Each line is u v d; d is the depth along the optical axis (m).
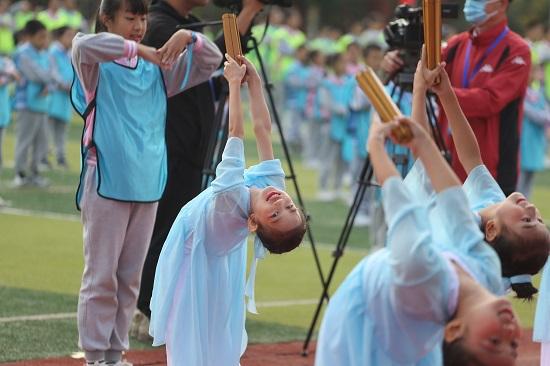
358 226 34.72
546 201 42.69
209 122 19.28
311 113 50.25
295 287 24.36
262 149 13.81
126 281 15.96
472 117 19.20
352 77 37.06
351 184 39.19
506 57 19.14
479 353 9.48
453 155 19.20
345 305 10.70
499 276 10.48
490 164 19.27
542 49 54.50
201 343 13.76
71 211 33.28
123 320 16.05
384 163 10.15
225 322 14.02
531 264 11.06
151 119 15.79
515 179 19.56
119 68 15.50
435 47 11.66
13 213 32.16
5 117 37.09
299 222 12.95
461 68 19.45
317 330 20.36
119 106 15.48
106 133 15.37
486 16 19.02
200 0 18.81
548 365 14.46
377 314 10.50
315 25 98.06
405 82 18.50
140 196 15.56
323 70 52.75
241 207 13.20
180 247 13.81
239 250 14.23
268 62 63.72
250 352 18.41
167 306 13.81
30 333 18.47
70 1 58.81
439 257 9.91
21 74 36.75
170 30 18.52
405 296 9.98
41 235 28.69
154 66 15.95
